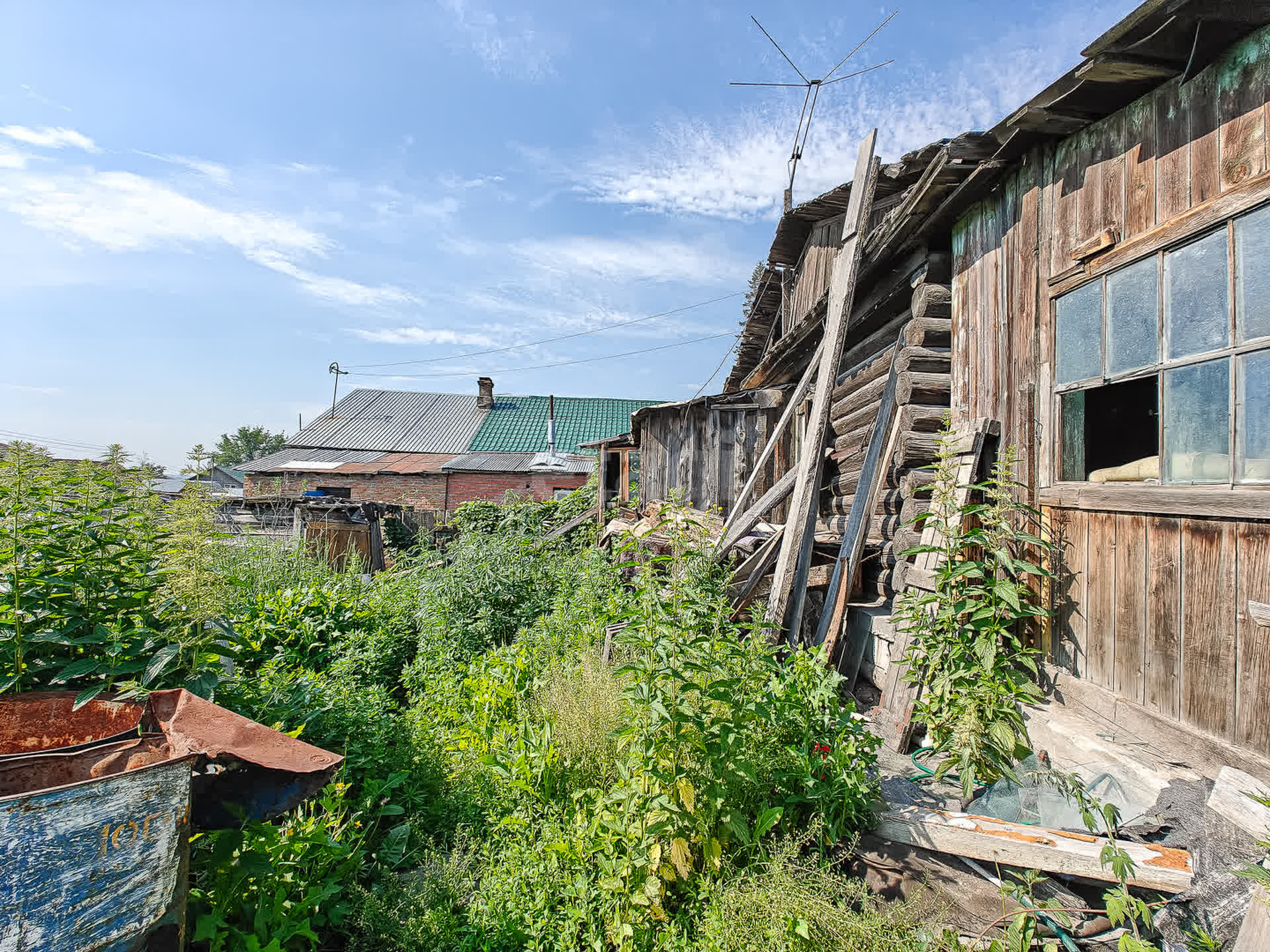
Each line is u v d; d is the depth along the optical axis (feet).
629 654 13.23
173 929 5.89
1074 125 10.08
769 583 18.12
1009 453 10.81
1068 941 6.78
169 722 6.86
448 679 15.52
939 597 10.42
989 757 8.87
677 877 7.98
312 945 7.60
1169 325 8.39
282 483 65.10
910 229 14.64
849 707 9.78
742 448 29.84
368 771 11.14
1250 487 7.19
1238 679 7.24
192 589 9.13
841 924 6.64
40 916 4.94
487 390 83.46
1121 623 8.98
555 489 66.90
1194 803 7.25
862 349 21.06
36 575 8.97
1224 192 7.59
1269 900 5.18
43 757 6.31
